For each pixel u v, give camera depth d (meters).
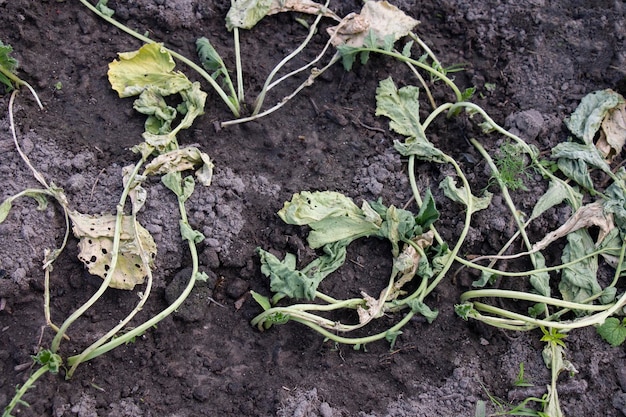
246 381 1.20
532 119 1.30
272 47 1.32
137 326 1.20
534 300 1.22
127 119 1.26
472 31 1.35
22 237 1.20
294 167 1.27
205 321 1.22
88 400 1.17
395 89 1.30
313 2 1.33
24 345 1.18
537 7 1.36
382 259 1.25
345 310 1.23
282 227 1.24
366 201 1.25
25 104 1.25
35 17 1.28
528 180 1.28
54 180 1.22
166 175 1.23
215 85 1.27
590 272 1.26
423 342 1.23
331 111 1.29
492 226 1.26
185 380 1.19
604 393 1.24
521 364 1.22
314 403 1.19
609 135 1.31
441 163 1.28
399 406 1.21
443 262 1.23
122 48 1.29
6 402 1.15
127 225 1.21
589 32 1.35
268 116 1.28
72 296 1.20
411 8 1.35
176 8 1.31
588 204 1.27
